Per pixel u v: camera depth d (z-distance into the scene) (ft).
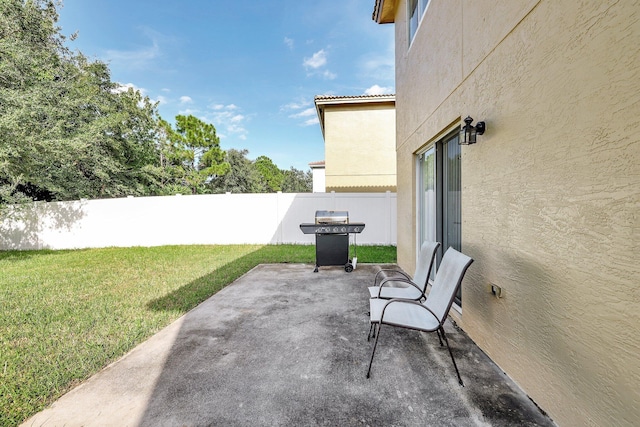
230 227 39.32
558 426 6.48
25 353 10.32
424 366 9.13
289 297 16.29
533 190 7.28
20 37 37.42
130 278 21.34
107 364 9.53
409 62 19.71
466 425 6.63
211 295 16.97
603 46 5.29
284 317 13.34
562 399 6.37
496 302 9.07
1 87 31.45
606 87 5.24
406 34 20.58
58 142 34.06
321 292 17.19
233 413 7.16
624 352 4.98
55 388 8.21
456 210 13.39
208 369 9.12
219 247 36.45
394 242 36.45
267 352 10.14
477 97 10.11
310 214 38.17
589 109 5.61
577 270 5.94
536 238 7.19
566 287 6.24
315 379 8.53
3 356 10.07
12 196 37.70
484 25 9.59
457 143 13.25
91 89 49.11
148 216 39.70
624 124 4.93
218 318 13.32
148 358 9.84
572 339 6.09
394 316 9.32
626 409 4.94
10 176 33.83
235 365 9.34
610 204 5.21
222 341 11.02
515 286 8.06
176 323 12.82
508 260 8.38
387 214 36.60
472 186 10.54
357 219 37.09
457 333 11.44
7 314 14.14
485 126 9.59
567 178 6.18
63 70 45.60
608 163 5.24
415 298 11.49
